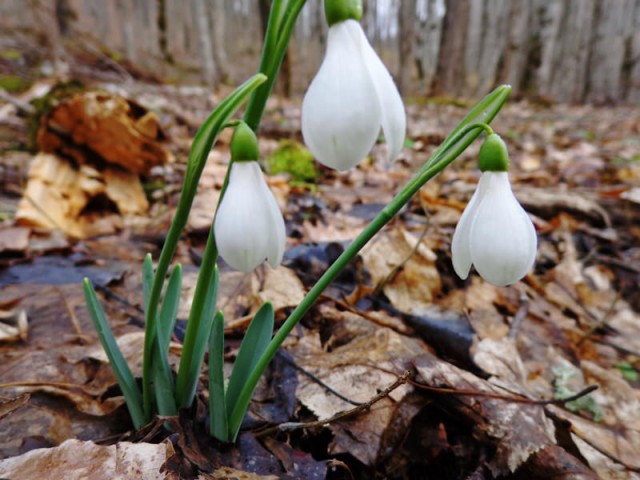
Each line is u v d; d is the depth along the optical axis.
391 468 0.13
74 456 0.10
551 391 0.18
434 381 0.15
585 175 0.46
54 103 0.32
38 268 0.22
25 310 0.18
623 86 2.36
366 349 0.17
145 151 0.35
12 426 0.13
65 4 1.00
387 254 0.25
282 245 0.09
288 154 0.43
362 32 0.08
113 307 0.19
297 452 0.12
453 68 1.75
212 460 0.11
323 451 0.13
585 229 0.33
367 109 0.08
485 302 0.23
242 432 0.13
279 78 0.98
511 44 1.72
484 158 0.09
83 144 0.33
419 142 0.62
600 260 0.30
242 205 0.08
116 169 0.35
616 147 0.68
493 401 0.15
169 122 0.58
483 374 0.17
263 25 0.76
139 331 0.17
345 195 0.38
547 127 0.98
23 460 0.10
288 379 0.15
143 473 0.10
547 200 0.35
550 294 0.26
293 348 0.17
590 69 2.38
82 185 0.32
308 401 0.14
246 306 0.20
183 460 0.11
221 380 0.11
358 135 0.08
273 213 0.09
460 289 0.24
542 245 0.31
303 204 0.35
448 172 0.47
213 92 1.24
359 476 0.13
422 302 0.23
